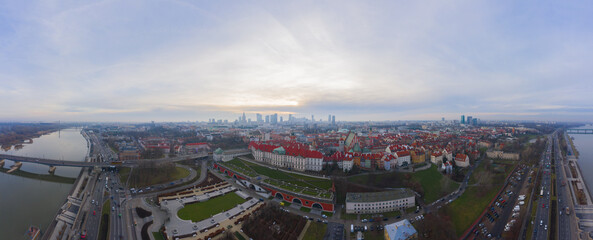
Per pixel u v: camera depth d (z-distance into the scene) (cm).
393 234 18812
